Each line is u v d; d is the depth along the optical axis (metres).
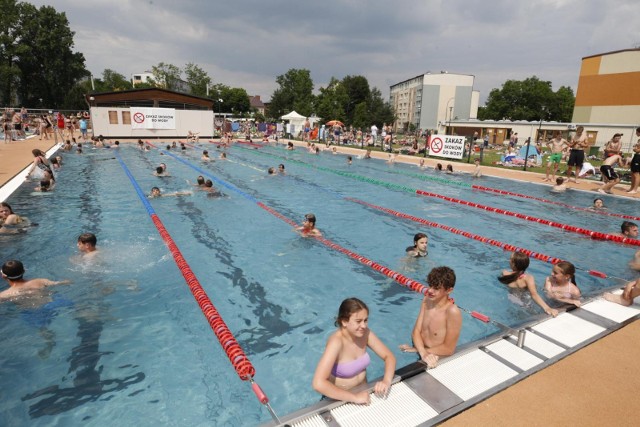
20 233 7.21
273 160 20.22
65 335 4.01
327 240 7.39
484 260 6.55
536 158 19.19
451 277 3.21
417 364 3.07
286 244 7.06
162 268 5.75
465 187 13.59
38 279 5.11
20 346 3.81
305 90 82.81
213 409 3.04
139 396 3.17
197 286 5.12
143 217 8.55
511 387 2.89
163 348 3.83
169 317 4.41
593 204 11.03
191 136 31.05
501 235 8.09
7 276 4.70
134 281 5.30
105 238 7.04
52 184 11.30
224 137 32.06
